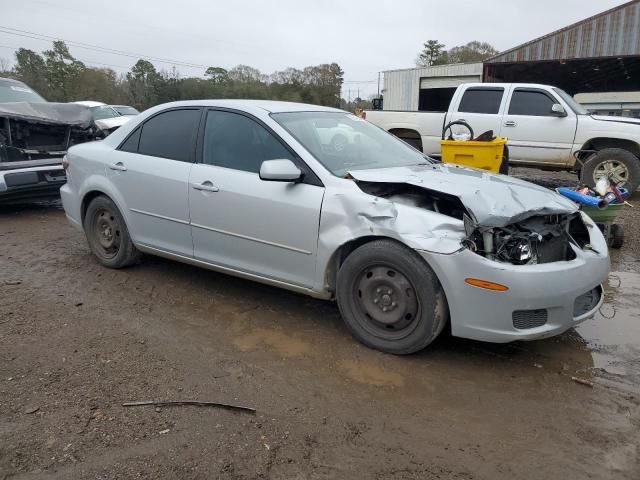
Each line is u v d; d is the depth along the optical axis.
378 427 2.80
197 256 4.41
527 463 2.54
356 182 3.63
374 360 3.49
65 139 8.73
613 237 6.26
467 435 2.75
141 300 4.46
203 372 3.32
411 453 2.60
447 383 3.23
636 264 5.73
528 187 3.90
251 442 2.66
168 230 4.54
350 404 3.01
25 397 3.00
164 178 4.45
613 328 4.04
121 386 3.14
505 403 3.03
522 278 3.11
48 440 2.63
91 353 3.53
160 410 2.91
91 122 8.89
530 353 3.61
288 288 3.96
